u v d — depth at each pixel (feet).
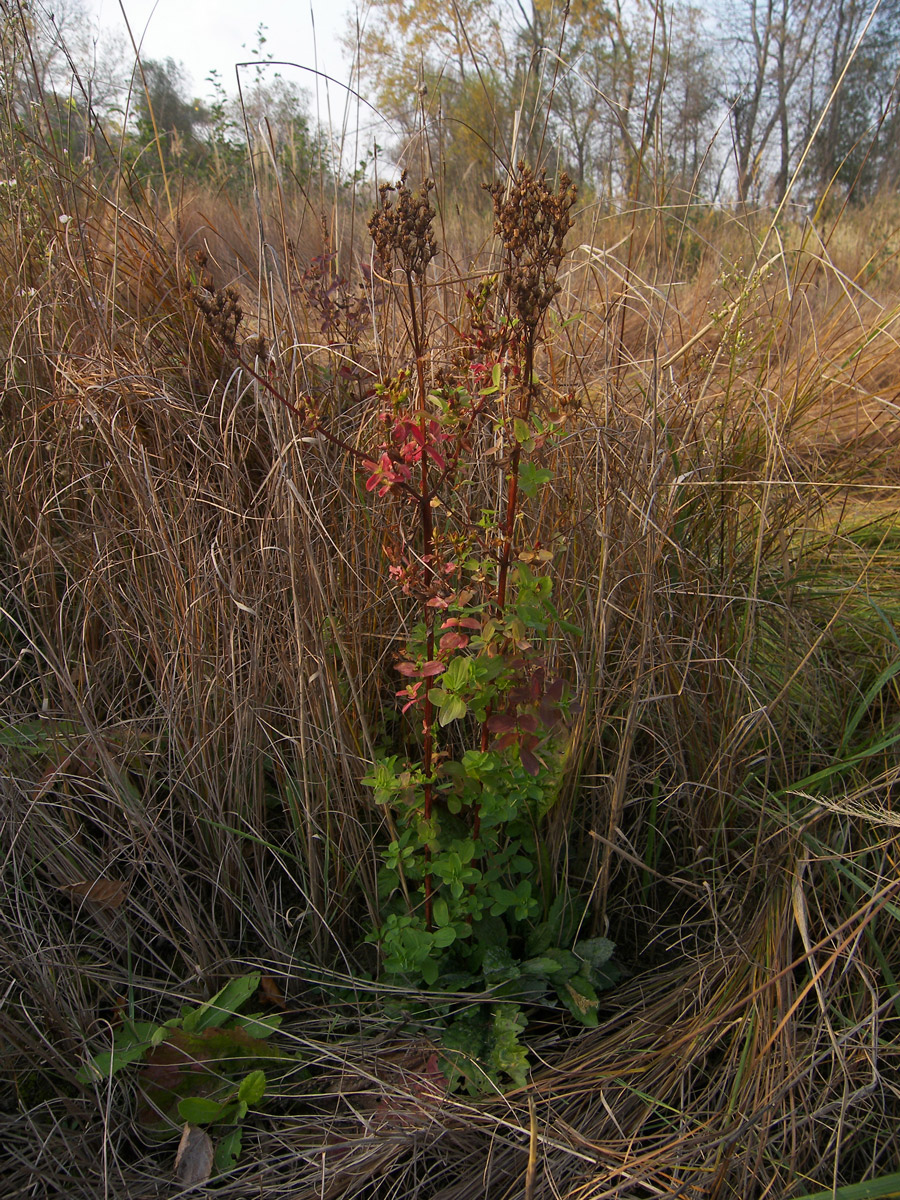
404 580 5.11
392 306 8.28
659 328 7.17
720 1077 5.02
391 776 5.30
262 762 6.40
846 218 20.51
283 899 6.41
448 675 4.82
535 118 8.50
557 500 6.79
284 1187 4.58
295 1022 5.64
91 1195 4.53
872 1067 4.71
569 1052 5.36
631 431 7.04
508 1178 4.65
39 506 7.05
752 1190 4.41
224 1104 4.97
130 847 6.04
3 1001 4.88
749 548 7.68
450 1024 5.56
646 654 6.39
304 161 12.12
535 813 6.17
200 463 7.26
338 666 6.59
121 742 6.35
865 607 8.11
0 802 5.69
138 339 7.52
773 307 8.25
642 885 6.46
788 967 4.88
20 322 7.18
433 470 6.17
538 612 5.08
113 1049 5.00
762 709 6.07
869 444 10.76
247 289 9.47
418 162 9.47
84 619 6.57
